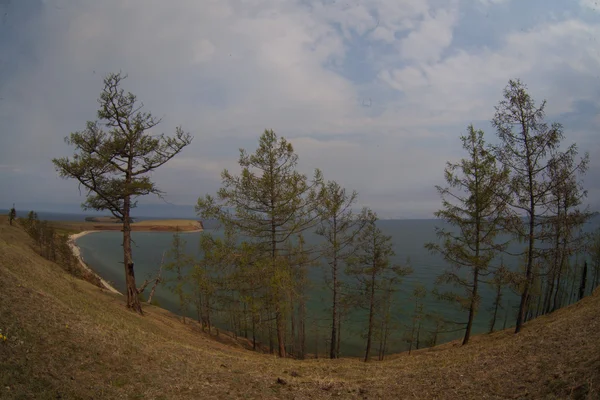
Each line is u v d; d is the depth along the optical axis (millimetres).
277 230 13648
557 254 12555
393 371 9328
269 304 13391
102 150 14844
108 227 144500
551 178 12016
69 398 4730
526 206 12398
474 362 8469
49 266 19047
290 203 13430
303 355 22797
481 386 6453
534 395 5398
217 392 6164
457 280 14594
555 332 9172
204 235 14016
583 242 12555
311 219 14422
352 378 8695
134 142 15961
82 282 19703
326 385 7219
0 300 6566
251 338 27359
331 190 16312
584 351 6586
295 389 6867
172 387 5996
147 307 22016
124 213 16328
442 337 26812
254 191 13273
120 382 5641
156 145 16500
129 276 16375
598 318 9031
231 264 13516
